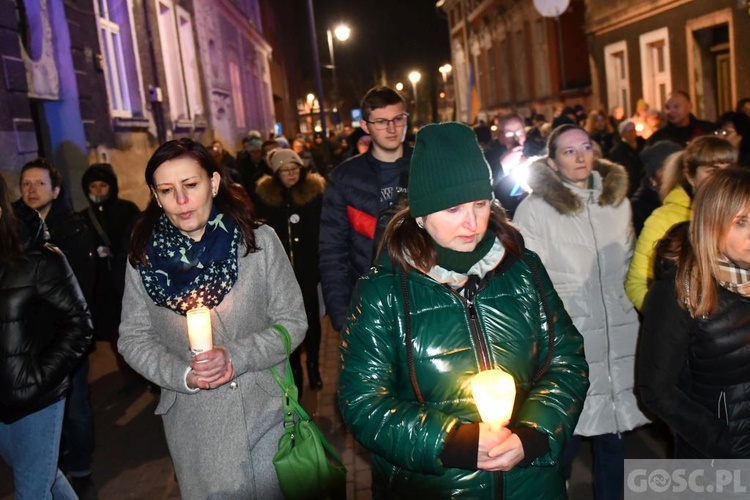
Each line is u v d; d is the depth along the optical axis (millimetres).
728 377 2410
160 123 13367
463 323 2094
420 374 2094
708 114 14375
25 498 3115
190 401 2662
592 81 20047
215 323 2641
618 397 3422
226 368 2523
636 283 3352
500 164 6137
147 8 13156
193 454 2662
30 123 7836
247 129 25469
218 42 20547
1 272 2980
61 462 4145
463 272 2098
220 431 2645
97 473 4719
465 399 2088
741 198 2260
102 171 5914
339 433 5051
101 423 5598
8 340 2975
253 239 2709
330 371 6465
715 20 13172
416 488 2119
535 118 19406
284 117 42812
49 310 3096
